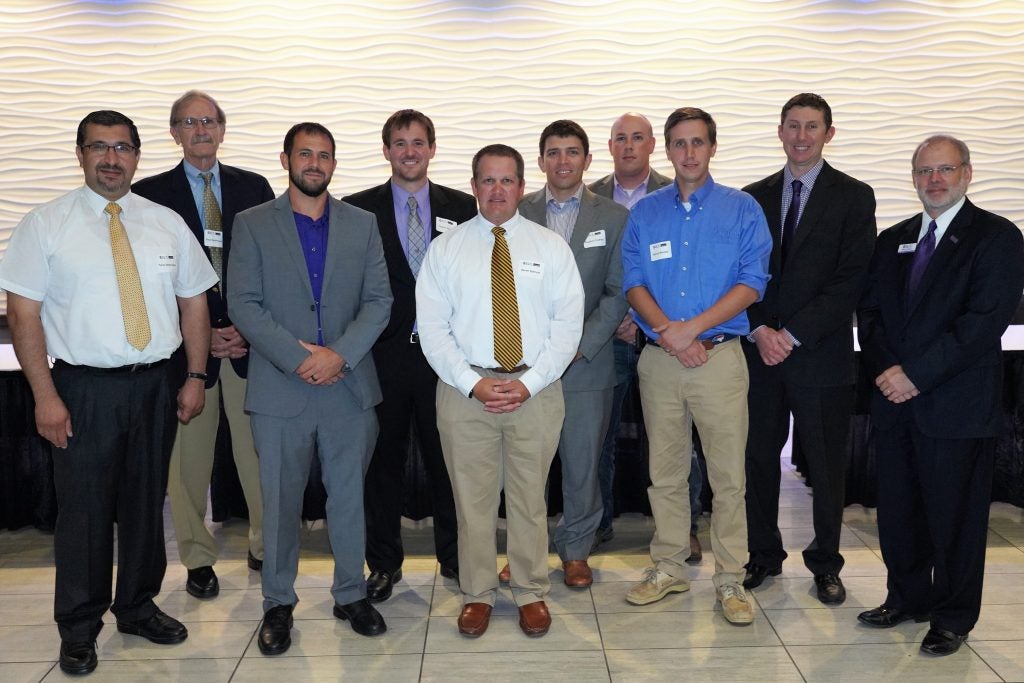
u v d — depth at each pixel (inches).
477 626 115.1
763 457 129.6
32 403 159.3
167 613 124.2
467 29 203.9
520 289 111.0
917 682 102.3
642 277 122.6
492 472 115.4
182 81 202.4
